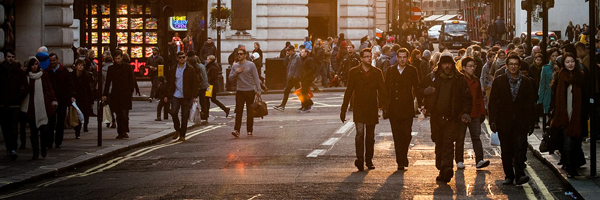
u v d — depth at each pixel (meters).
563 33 72.06
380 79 15.66
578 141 14.52
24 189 14.45
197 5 46.19
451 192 13.11
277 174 15.22
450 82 14.30
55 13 26.09
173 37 44.53
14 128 17.58
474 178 14.53
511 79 13.70
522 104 13.68
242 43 47.38
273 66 41.75
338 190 13.32
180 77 22.17
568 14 71.81
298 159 17.41
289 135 22.47
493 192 13.13
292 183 14.07
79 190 13.93
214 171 15.84
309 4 51.16
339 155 17.97
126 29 44.72
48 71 19.67
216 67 28.91
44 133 17.86
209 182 14.34
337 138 21.34
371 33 52.78
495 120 13.74
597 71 15.11
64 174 16.33
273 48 48.66
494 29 73.62
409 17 42.00
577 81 14.30
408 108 15.63
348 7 51.66
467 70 15.56
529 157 17.48
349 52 40.94
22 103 17.59
